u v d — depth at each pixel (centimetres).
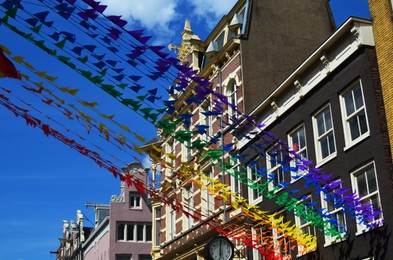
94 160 905
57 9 798
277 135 2228
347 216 1736
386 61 1675
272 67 2709
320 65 1981
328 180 1733
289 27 2845
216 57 2889
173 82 1002
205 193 2883
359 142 1728
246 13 2789
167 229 3353
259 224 2191
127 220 4712
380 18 1738
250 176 2405
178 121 978
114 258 4575
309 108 2036
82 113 854
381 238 1570
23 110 817
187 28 3488
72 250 6538
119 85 878
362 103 1761
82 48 823
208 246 2048
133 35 861
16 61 772
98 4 814
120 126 891
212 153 1143
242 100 2591
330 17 2977
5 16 750
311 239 1872
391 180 1577
